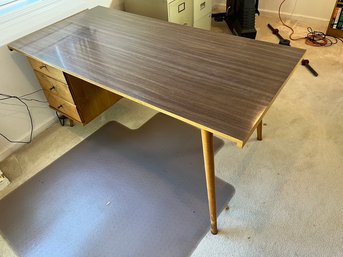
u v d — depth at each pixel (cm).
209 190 117
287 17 306
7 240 141
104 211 150
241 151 173
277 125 188
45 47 149
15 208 155
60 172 173
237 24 277
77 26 167
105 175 169
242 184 155
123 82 114
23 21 174
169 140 187
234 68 116
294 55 120
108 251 133
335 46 259
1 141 183
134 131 197
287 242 129
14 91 179
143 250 132
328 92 210
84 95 172
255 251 127
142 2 222
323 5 277
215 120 92
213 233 134
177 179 162
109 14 180
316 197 145
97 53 137
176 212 146
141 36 148
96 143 191
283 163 164
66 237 140
